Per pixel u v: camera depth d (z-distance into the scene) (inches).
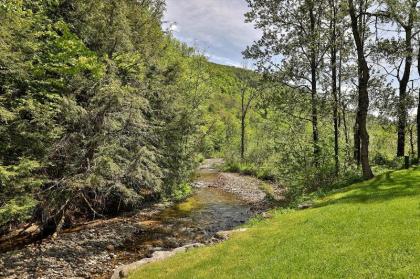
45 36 675.4
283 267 333.4
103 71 608.4
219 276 345.4
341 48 901.8
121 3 784.9
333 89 932.6
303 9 911.7
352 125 1109.1
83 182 563.8
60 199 589.0
